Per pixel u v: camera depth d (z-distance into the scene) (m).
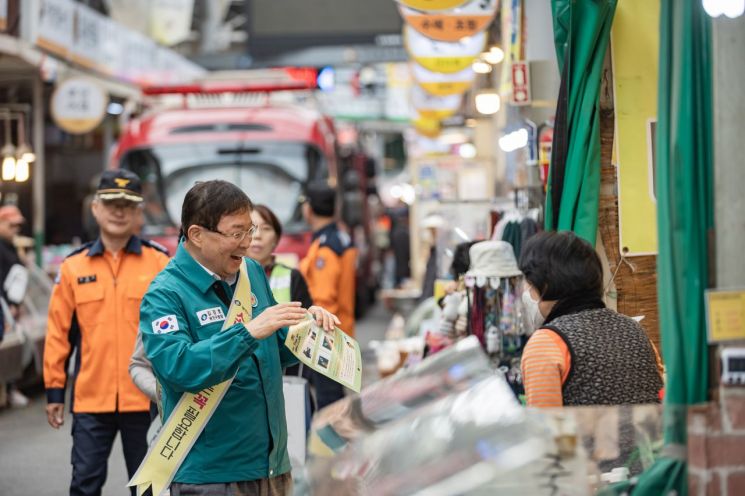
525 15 14.59
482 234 20.75
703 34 7.29
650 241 11.35
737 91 7.24
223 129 30.97
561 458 6.74
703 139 7.26
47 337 12.45
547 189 11.52
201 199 8.49
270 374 8.85
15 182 33.25
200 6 54.19
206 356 8.05
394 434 6.66
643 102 11.37
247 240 8.60
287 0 42.75
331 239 17.09
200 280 8.66
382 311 50.22
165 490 8.57
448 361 6.91
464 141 41.97
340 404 6.94
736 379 7.09
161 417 8.94
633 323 8.66
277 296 13.84
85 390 12.27
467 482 6.44
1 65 31.41
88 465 12.16
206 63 52.47
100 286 12.38
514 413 6.62
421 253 34.34
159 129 30.92
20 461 18.20
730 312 7.12
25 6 28.75
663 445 7.09
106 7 41.59
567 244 8.72
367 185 50.19
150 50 39.56
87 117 31.47
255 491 8.72
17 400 24.03
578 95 11.29
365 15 42.53
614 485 7.03
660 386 8.53
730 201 7.21
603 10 11.22
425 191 33.88
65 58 31.31
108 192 12.30
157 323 8.39
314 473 6.75
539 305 9.05
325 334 8.80
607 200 11.48
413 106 36.94
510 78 15.12
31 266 26.64
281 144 30.70
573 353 8.33
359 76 51.06
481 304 12.38
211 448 8.54
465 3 16.55
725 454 7.12
